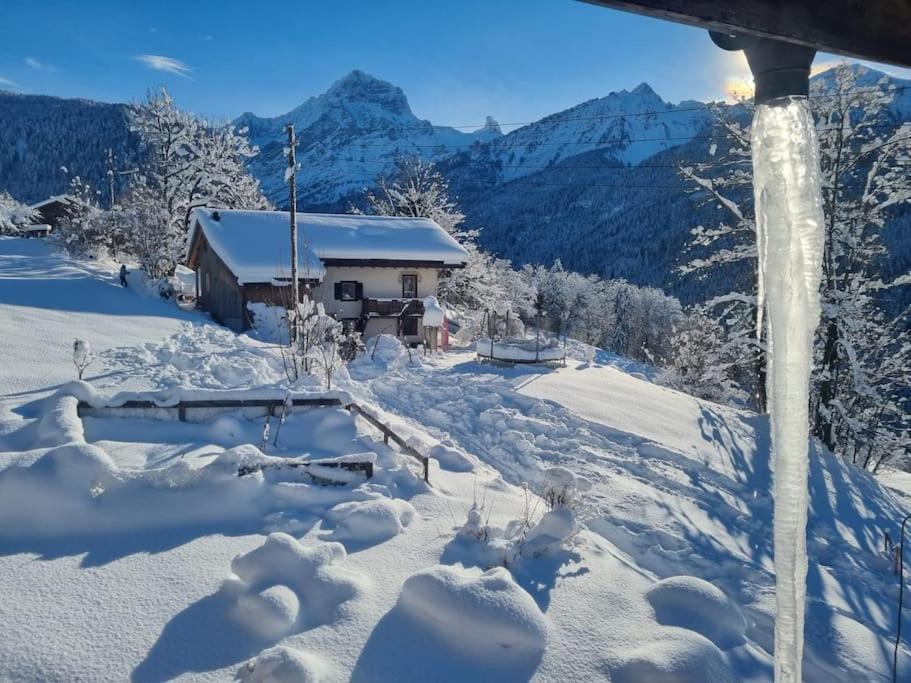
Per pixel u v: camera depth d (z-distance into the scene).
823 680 5.86
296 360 16.48
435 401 15.65
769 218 1.71
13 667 4.45
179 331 20.16
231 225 28.42
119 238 40.09
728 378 24.31
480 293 43.62
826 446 19.98
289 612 5.09
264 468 7.73
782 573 1.85
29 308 20.02
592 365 21.78
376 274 29.23
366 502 7.15
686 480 11.80
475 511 6.92
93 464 6.81
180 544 6.35
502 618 5.01
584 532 7.50
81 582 5.57
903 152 19.25
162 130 44.69
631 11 1.44
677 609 5.64
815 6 1.52
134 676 4.47
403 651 4.88
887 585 8.90
